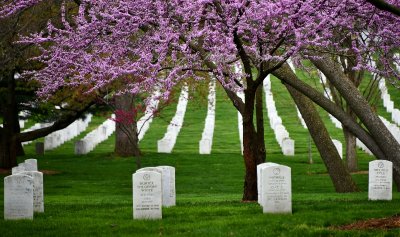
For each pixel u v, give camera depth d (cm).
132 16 1833
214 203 2116
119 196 2638
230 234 1484
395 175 2464
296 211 1825
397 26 1842
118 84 2933
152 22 1902
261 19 1719
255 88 2045
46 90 1991
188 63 1842
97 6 1988
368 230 1499
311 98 2484
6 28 2456
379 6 1462
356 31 1878
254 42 1811
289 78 2466
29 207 1772
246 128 2139
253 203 2052
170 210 1891
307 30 1780
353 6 1794
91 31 1922
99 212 1902
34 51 2667
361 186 3027
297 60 2320
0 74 2841
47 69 1969
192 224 1630
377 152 2469
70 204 2191
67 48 2117
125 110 3556
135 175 1727
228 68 1958
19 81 3372
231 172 3522
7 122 3616
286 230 1525
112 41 1927
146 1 1831
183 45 1795
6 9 2003
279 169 1759
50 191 2870
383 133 2439
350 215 1716
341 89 2466
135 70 1822
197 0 1734
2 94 3469
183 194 2766
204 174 3459
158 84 2066
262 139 2498
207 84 3475
